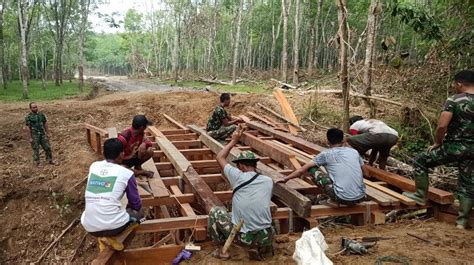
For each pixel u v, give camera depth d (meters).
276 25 36.81
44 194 8.09
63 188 8.16
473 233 4.67
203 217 4.51
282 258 4.10
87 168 8.84
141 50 56.25
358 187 4.91
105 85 27.95
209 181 6.41
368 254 4.11
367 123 6.09
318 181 5.02
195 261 4.13
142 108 12.80
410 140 8.89
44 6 28.48
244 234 3.96
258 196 3.97
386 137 5.88
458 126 4.56
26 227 7.74
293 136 8.78
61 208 7.93
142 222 4.32
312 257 3.62
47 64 43.69
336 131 5.08
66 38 34.72
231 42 38.84
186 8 36.72
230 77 33.94
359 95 10.03
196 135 9.52
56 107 13.05
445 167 7.38
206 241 4.49
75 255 7.33
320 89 14.11
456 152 4.60
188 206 5.18
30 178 8.43
